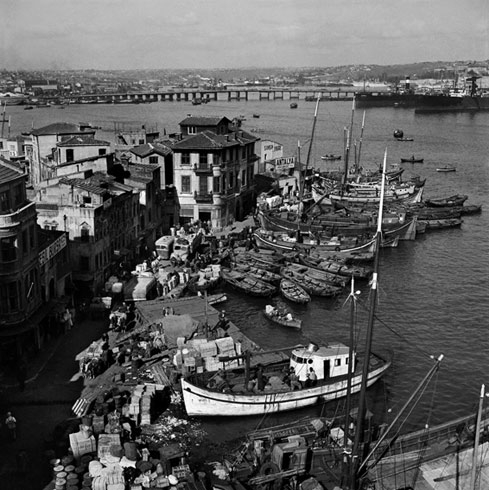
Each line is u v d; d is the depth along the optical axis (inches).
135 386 2172.7
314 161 7637.8
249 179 4901.6
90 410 2012.8
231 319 2997.0
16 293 2245.3
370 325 1667.1
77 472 1658.5
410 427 2103.8
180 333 2578.7
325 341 2711.6
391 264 3946.9
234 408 2078.0
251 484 1654.8
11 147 5319.9
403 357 2642.7
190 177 4355.3
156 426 2018.9
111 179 3474.4
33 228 2365.9
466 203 5679.1
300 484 1635.1
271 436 1833.2
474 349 2736.2
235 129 4881.9
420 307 3221.0
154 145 4539.9
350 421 1910.7
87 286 2970.0
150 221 3907.5
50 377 2228.1
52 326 2551.7
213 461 1846.7
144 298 3026.6
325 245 3991.1
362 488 1622.8
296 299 3201.3
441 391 2362.2
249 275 3474.4
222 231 4350.4
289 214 4500.5
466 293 3430.1
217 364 2279.8
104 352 2349.9
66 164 3612.2
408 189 5442.9
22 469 1700.3
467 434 1823.3
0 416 1974.7
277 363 2327.8
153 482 1654.8
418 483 1635.1
